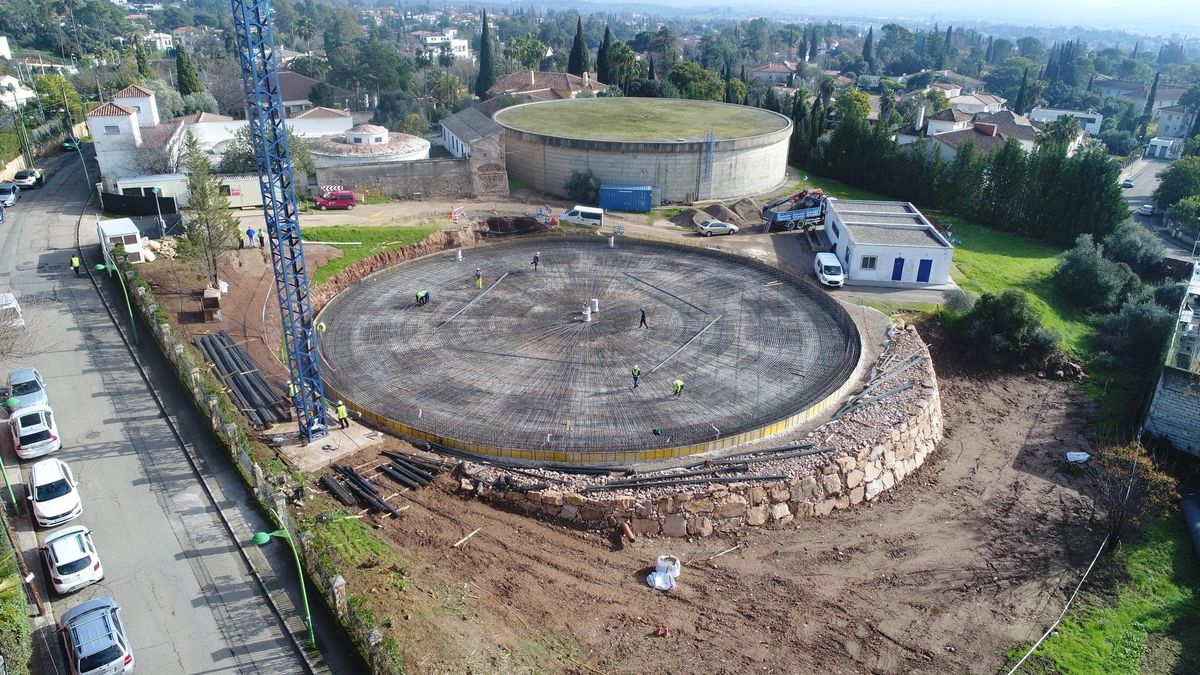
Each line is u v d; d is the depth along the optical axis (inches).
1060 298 2677.2
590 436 1577.3
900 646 1210.6
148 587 1089.4
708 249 2642.7
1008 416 2028.8
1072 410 2073.1
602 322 2098.9
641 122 3651.6
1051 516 1596.9
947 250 2450.8
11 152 2987.2
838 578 1349.7
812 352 1964.8
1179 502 1657.2
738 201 3238.2
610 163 3127.5
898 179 3612.2
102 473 1331.2
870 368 1930.4
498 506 1416.1
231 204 2711.6
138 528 1203.2
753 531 1444.4
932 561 1421.0
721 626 1208.2
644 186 3132.4
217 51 7121.1
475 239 2716.5
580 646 1123.9
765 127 3567.9
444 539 1309.1
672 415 1662.2
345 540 1222.9
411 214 2822.3
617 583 1275.8
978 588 1363.2
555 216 2913.4
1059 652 1226.6
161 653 984.3
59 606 1048.8
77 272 2123.5
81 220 2532.0
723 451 1562.5
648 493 1417.3
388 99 5472.4
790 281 2418.8
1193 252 3417.8
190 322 1936.5
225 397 1553.9
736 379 1820.9
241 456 1346.0
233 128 3312.0
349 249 2463.1
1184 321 2172.7
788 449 1565.0
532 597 1208.2
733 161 3235.7
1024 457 1830.7
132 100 3065.9
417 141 3462.1
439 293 2272.4
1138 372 2278.5
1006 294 2258.9
